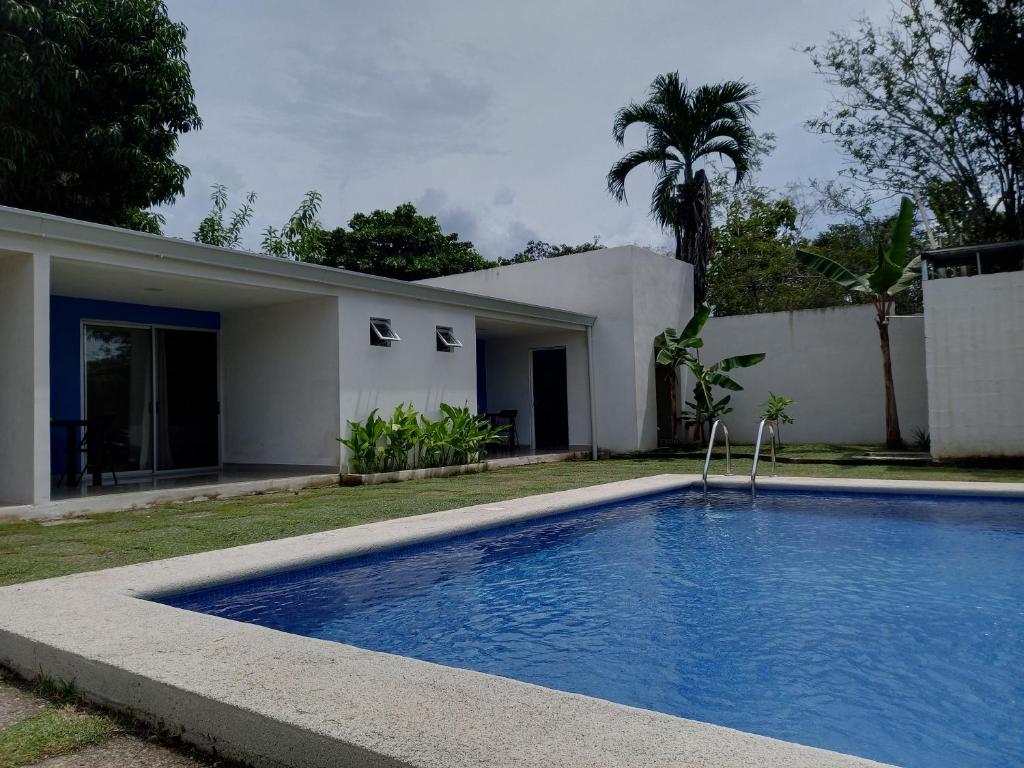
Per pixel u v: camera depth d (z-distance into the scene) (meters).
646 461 11.57
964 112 16.31
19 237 5.88
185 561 3.94
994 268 10.73
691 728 1.72
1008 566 4.66
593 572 4.68
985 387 9.49
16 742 2.05
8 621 2.78
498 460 10.62
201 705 1.98
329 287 8.70
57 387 8.47
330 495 7.38
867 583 4.30
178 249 6.96
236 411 9.98
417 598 4.10
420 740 1.65
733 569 4.71
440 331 10.40
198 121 13.70
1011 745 2.24
